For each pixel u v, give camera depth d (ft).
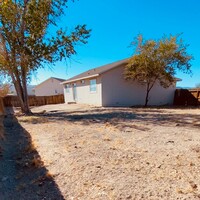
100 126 25.23
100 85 52.26
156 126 24.25
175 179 10.36
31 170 12.72
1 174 12.32
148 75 52.01
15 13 35.35
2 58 36.76
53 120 32.32
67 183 10.54
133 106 54.60
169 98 63.98
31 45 36.01
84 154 14.43
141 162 12.64
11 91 81.20
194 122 26.68
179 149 14.97
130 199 8.71
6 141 20.44
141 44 50.70
